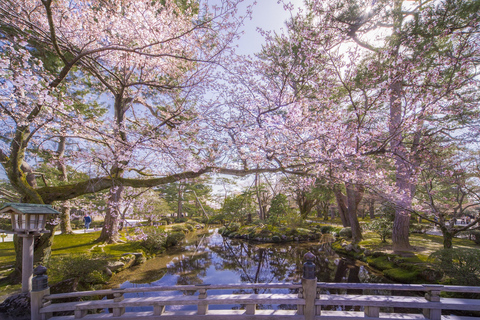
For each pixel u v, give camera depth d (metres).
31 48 6.20
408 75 4.98
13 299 4.02
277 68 5.48
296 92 5.50
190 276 8.83
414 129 5.25
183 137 5.63
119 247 10.87
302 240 17.03
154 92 8.09
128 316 3.71
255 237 17.77
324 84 5.62
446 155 6.88
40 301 3.79
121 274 8.50
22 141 5.35
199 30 5.33
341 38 5.65
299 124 4.84
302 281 3.58
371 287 3.51
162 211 18.89
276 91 5.50
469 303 3.43
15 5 4.85
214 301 3.64
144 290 3.77
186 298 3.72
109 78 7.60
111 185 6.08
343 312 3.64
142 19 5.47
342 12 5.77
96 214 6.84
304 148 4.71
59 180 12.67
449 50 5.95
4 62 3.99
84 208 7.25
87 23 5.41
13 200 8.90
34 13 5.42
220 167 5.45
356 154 4.51
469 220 14.81
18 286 5.64
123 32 5.77
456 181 7.34
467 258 5.32
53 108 4.60
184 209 31.92
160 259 11.21
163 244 13.77
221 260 11.43
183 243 16.16
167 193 26.98
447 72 5.86
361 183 4.97
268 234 17.62
